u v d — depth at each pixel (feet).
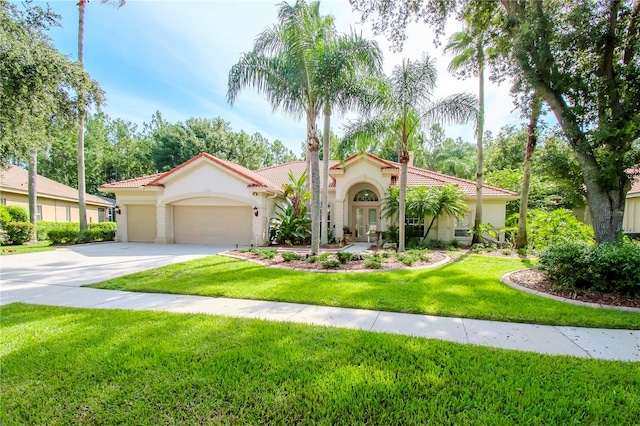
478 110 40.16
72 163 126.52
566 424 8.72
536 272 29.63
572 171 30.86
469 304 19.81
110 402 9.70
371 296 21.63
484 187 61.57
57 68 34.09
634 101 24.18
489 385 10.52
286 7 34.24
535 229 48.21
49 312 18.37
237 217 59.77
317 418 8.98
